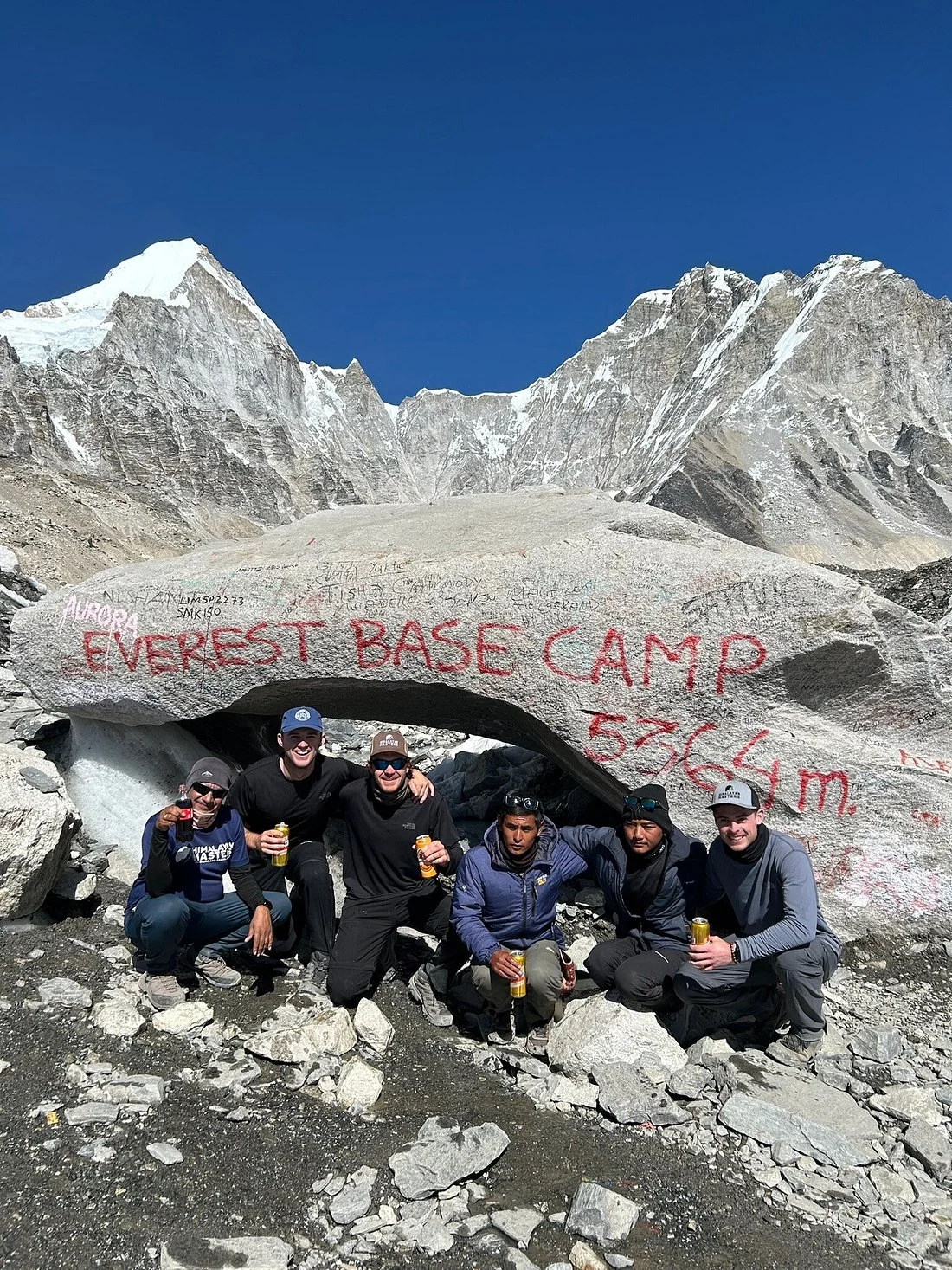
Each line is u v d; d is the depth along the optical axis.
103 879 5.84
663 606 5.55
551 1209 3.28
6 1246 2.88
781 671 5.45
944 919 5.48
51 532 35.94
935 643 5.60
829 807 5.51
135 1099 3.63
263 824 5.01
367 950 4.62
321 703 6.75
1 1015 4.13
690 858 4.61
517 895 4.50
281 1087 3.86
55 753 6.98
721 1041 4.36
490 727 6.79
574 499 7.57
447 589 5.85
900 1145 3.78
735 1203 3.37
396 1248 3.04
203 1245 2.95
